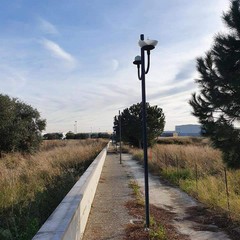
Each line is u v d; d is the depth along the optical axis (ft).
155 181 46.16
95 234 19.95
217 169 46.52
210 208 28.43
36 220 18.57
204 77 27.61
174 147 84.43
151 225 21.63
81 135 298.35
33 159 59.21
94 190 32.96
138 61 22.18
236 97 25.00
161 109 124.06
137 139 128.47
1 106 85.66
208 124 27.94
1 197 27.48
